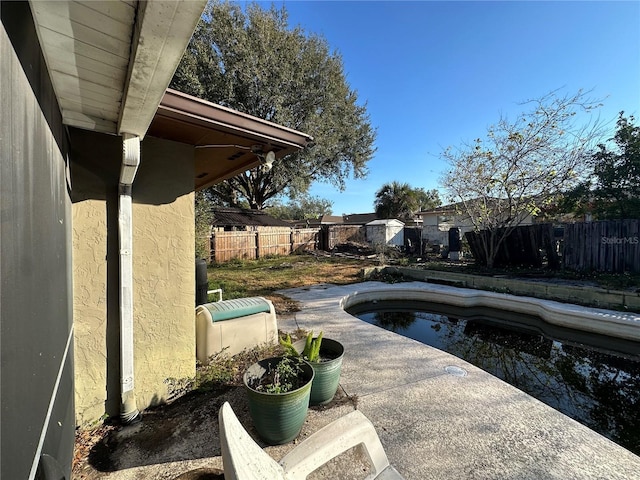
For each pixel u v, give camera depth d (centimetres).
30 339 76
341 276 970
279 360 239
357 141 1636
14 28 67
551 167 834
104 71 117
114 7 79
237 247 1420
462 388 286
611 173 901
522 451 202
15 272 66
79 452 194
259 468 118
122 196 220
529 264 944
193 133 240
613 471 184
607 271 790
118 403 230
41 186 94
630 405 322
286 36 1301
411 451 201
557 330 552
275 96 1269
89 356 218
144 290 243
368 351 374
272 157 276
